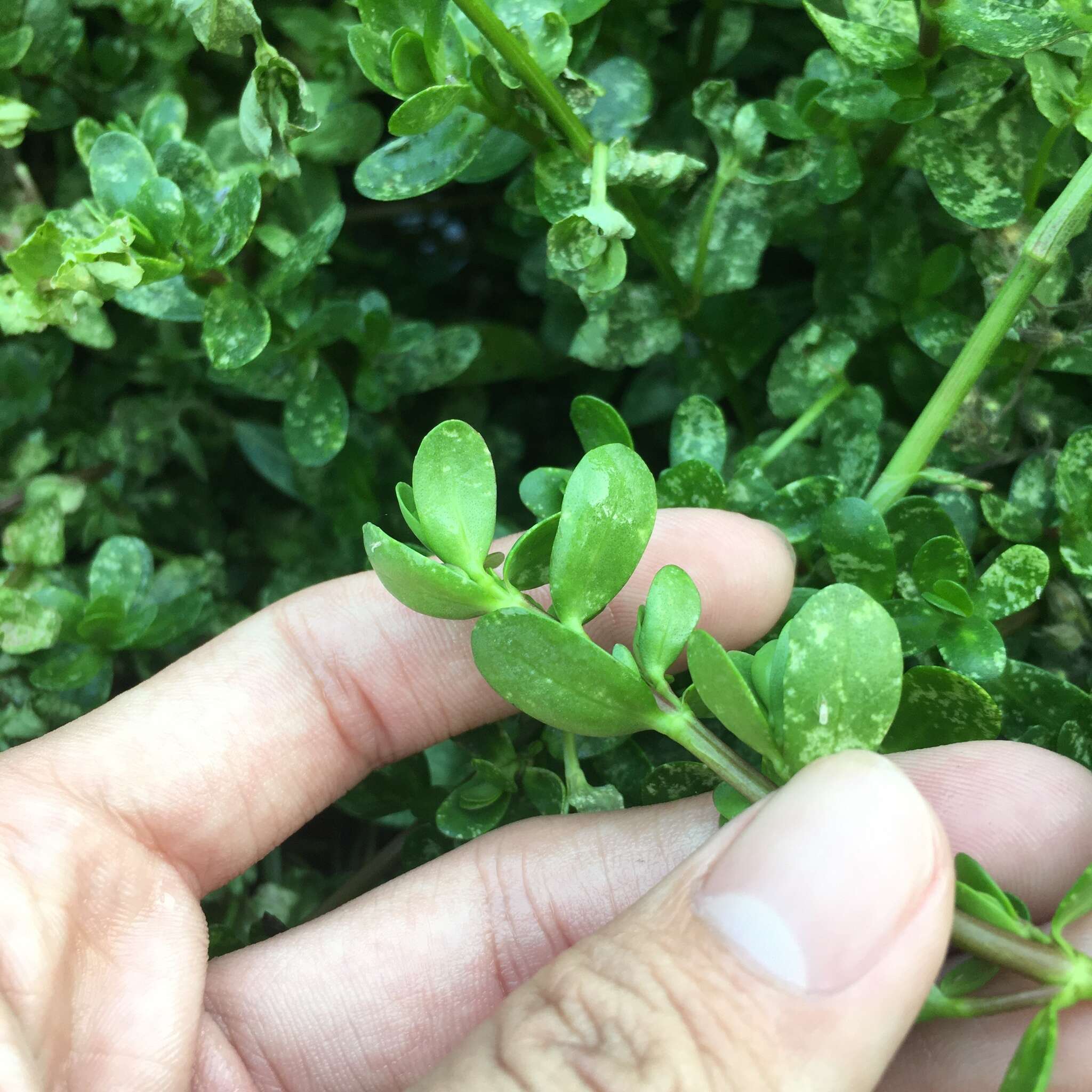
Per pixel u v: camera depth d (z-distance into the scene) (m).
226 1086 0.13
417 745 0.14
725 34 0.15
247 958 0.13
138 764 0.13
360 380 0.15
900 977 0.09
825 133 0.13
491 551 0.13
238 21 0.11
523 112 0.13
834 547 0.12
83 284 0.12
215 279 0.13
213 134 0.15
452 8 0.12
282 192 0.15
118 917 0.12
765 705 0.10
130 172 0.13
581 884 0.13
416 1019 0.13
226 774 0.13
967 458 0.14
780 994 0.09
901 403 0.15
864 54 0.12
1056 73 0.12
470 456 0.10
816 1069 0.09
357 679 0.14
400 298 0.18
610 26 0.15
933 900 0.09
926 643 0.12
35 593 0.15
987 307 0.14
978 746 0.12
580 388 0.17
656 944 0.10
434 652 0.14
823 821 0.09
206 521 0.17
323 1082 0.13
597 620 0.14
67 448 0.17
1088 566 0.12
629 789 0.14
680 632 0.10
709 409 0.14
